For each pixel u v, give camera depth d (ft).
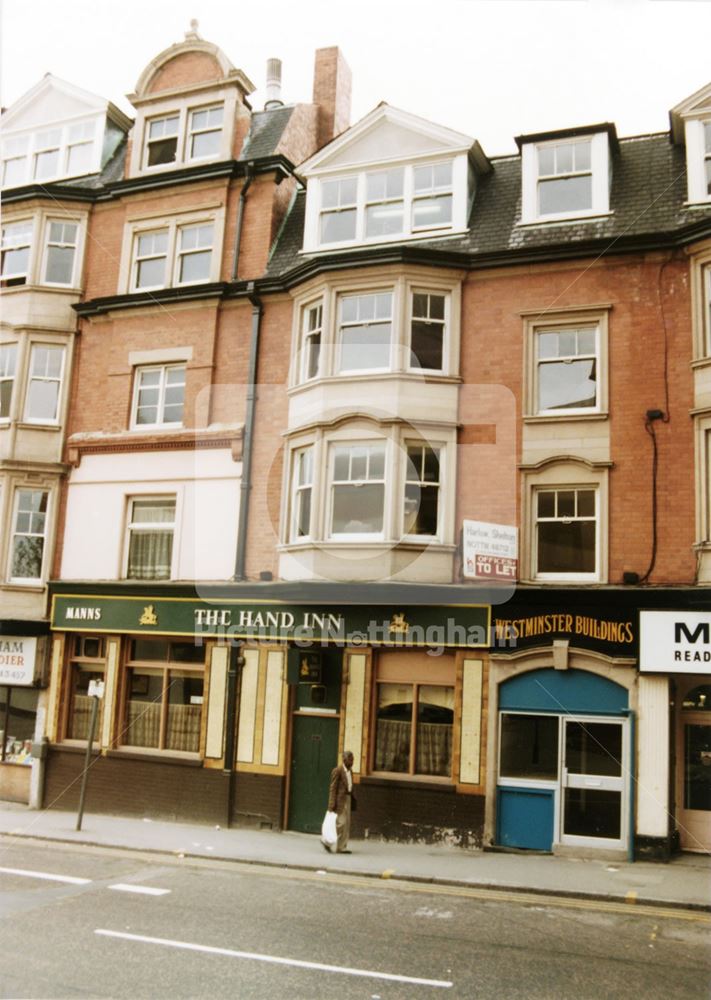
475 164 50.70
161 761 49.11
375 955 25.38
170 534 52.31
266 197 54.29
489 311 46.39
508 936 27.84
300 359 49.60
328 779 45.96
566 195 47.39
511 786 42.19
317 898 32.19
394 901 32.12
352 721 45.34
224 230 54.49
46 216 58.59
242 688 48.19
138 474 53.11
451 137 49.70
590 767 41.42
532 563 43.68
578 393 44.86
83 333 57.21
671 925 29.60
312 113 59.98
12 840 42.04
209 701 48.80
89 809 50.49
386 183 51.06
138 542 53.01
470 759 42.78
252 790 46.93
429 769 44.32
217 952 25.05
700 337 42.42
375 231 50.80
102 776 50.49
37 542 55.36
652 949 26.73
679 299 43.45
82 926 27.17
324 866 37.17
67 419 56.13
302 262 50.90
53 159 60.85
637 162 47.52
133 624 50.78
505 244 46.80
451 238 48.49
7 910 28.73
